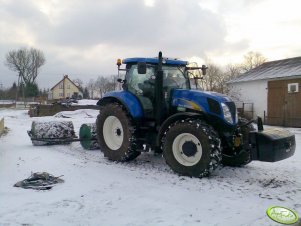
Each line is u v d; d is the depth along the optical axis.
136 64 8.31
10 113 36.03
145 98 7.98
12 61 73.88
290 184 6.47
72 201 5.38
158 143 7.35
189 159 6.91
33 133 10.65
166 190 5.98
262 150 6.35
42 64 76.31
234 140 7.22
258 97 22.66
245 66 54.81
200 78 8.56
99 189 6.00
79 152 9.46
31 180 6.36
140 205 5.25
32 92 74.19
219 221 4.66
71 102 38.78
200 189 6.04
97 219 4.72
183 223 4.59
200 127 6.64
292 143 6.68
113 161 8.25
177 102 7.48
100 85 77.81
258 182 6.57
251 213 4.95
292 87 19.97
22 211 4.93
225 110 6.89
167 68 8.10
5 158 8.51
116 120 8.38
